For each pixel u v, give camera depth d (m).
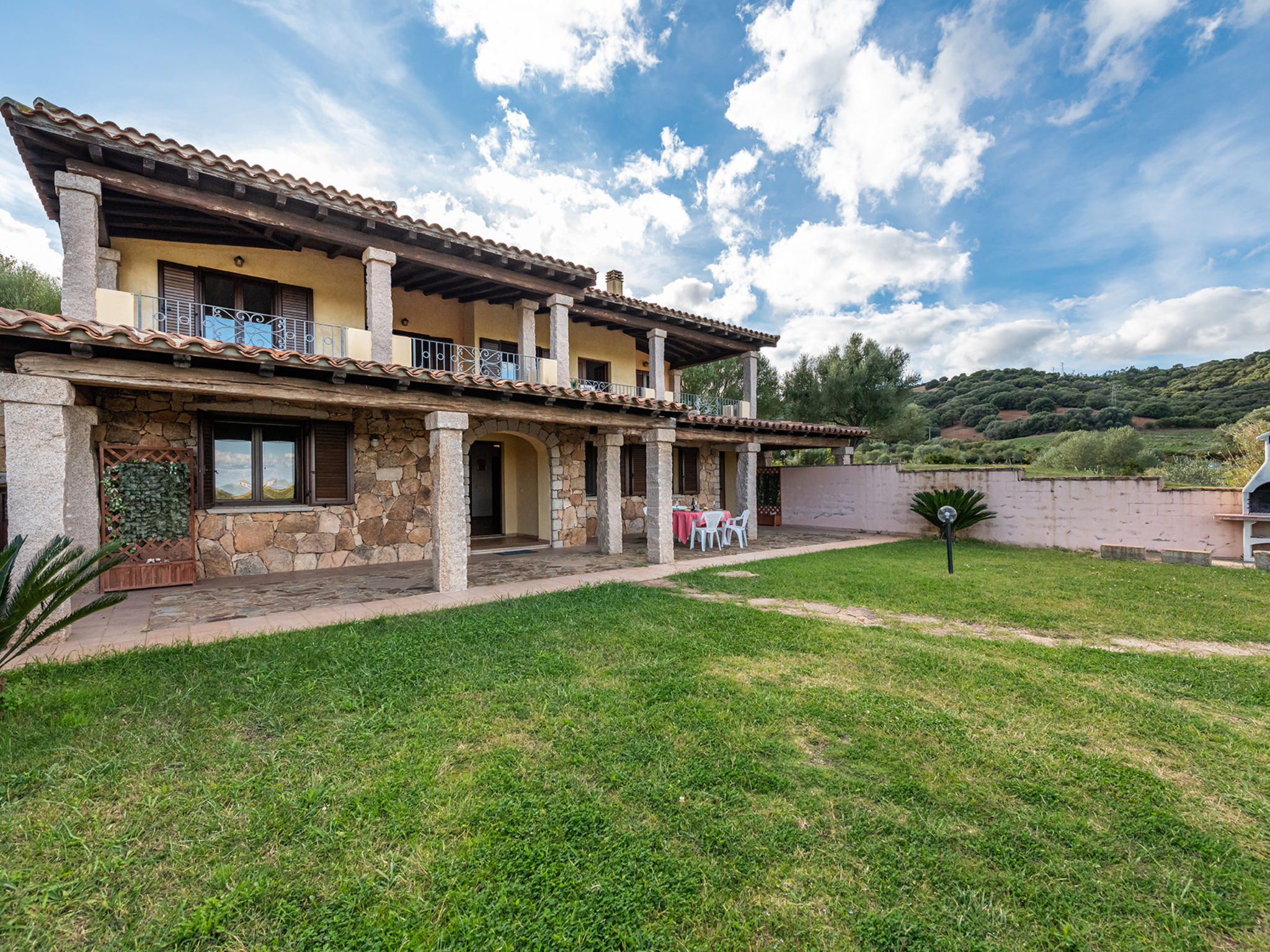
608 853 2.15
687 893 1.96
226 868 2.04
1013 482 12.16
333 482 9.16
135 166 6.29
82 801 2.46
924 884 2.04
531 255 9.34
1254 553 8.87
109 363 5.12
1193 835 2.30
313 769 2.74
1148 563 9.31
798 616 5.80
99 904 1.90
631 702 3.53
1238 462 11.91
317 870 2.06
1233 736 3.16
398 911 1.87
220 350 5.32
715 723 3.24
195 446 7.93
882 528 14.67
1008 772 2.76
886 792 2.59
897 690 3.79
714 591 7.16
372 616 5.79
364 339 8.05
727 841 2.22
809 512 16.30
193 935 1.77
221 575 8.16
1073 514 11.28
